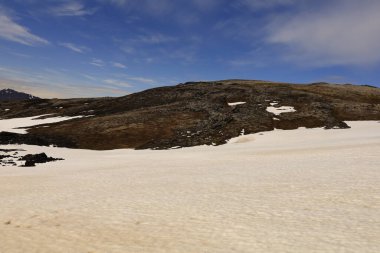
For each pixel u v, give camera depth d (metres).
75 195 23.36
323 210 15.70
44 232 14.95
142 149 78.31
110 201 20.52
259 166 32.53
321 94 138.12
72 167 45.78
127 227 14.99
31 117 150.62
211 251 11.59
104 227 15.20
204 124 92.25
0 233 15.07
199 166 36.56
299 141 68.88
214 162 39.94
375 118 99.31
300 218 14.73
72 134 94.12
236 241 12.39
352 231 12.65
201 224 14.74
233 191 21.19
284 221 14.44
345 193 18.52
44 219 17.14
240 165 34.56
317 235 12.47
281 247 11.53
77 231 14.82
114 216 16.94
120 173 34.88
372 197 17.33
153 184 26.06
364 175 23.34
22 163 53.72
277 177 25.09
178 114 106.25
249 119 92.56
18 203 21.50
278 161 35.72
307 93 127.25
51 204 20.64
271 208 16.61
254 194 19.97
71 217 17.25
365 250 10.85
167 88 161.50
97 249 12.51
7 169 46.75
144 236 13.64
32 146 80.12
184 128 91.56
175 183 25.80
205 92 139.12
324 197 18.05
